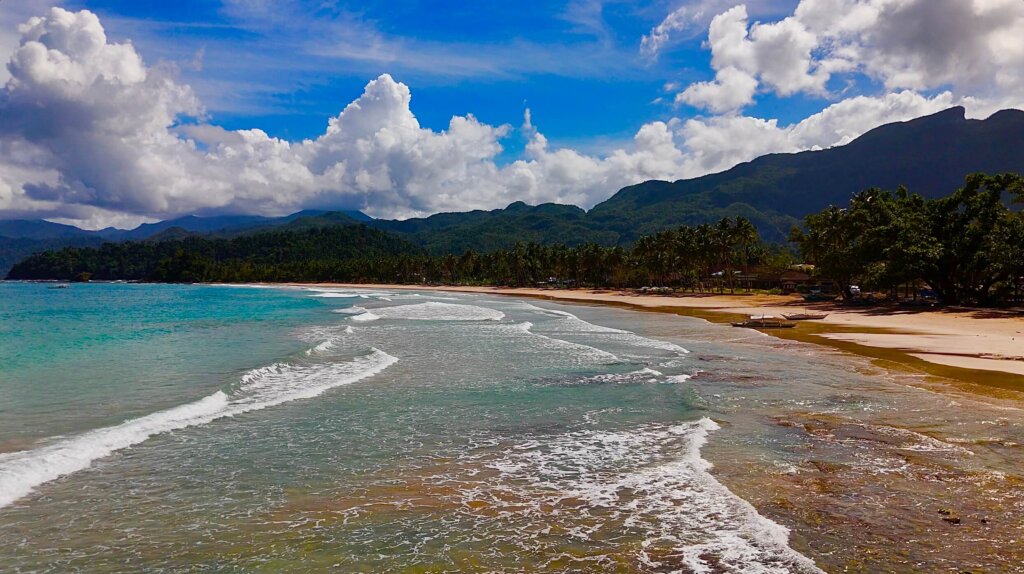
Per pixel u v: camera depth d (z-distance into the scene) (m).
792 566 7.30
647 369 22.34
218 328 38.09
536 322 45.41
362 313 52.81
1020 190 51.19
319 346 27.41
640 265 121.38
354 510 9.27
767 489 9.96
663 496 9.75
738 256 108.38
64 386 18.20
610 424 14.50
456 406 16.36
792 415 15.12
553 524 8.71
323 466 11.35
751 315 52.78
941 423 14.17
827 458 11.57
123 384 18.52
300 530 8.54
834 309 57.62
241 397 17.16
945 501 9.33
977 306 52.19
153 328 38.06
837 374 21.23
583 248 138.12
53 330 36.50
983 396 17.28
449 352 26.88
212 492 9.98
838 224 69.81
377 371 21.62
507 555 7.71
